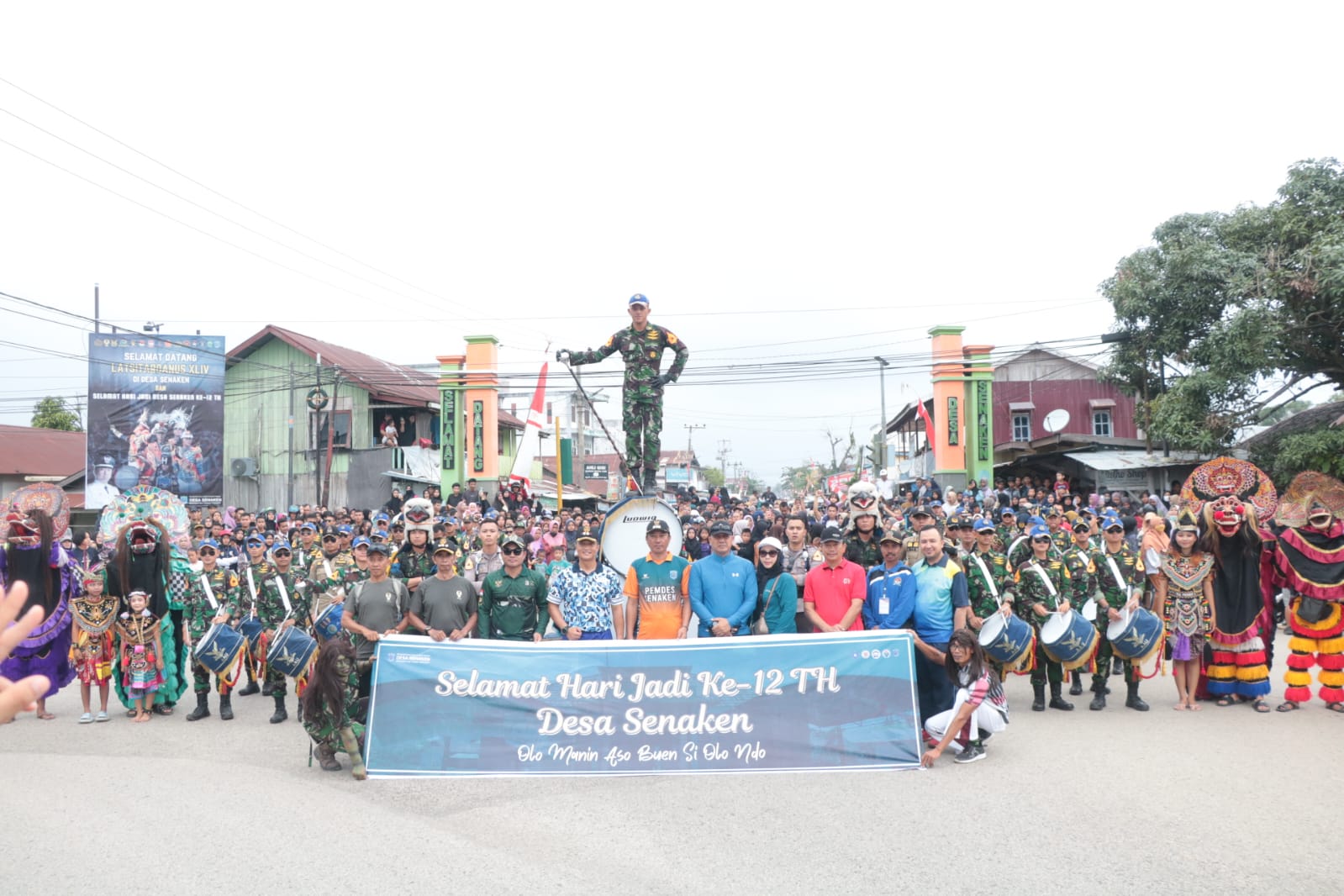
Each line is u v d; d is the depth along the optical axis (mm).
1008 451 32406
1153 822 6391
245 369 36875
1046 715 10102
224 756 8773
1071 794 7070
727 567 9180
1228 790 7090
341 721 7941
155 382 31078
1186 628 10242
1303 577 10094
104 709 10602
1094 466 27984
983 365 28266
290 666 9961
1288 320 22031
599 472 63500
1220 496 10586
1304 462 21281
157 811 6879
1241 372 22453
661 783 7629
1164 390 27234
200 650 10305
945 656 8570
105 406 30828
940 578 8867
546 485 47719
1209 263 23922
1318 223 22547
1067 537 13805
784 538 15891
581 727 8086
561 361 13398
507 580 9141
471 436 30359
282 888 5449
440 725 8094
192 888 5461
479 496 25531
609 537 10742
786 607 9312
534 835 6352
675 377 13539
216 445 31422
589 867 5734
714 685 8172
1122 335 26734
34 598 10789
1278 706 10172
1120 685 12000
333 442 35875
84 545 14711
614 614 9836
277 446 36406
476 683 8211
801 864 5746
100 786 7586
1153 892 5273
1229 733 9008
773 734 8031
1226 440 23750
